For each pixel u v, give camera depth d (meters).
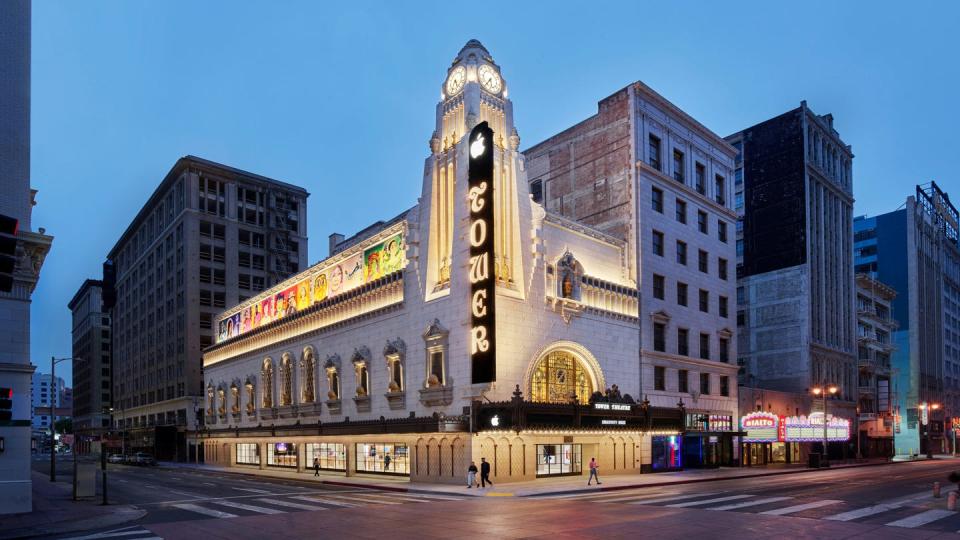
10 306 27.25
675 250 55.75
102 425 147.38
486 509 25.89
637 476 44.94
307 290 61.03
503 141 45.22
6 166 27.75
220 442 76.44
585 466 45.44
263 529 21.05
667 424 49.47
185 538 19.58
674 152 57.81
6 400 22.91
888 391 84.56
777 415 63.03
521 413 37.59
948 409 111.81
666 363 52.69
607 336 47.94
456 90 46.00
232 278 101.88
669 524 20.83
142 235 121.81
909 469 55.09
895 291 97.81
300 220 113.88
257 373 68.19
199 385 94.88
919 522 21.03
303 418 58.56
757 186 78.69
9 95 28.16
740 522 21.16
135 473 61.09
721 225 62.72
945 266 120.69
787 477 44.78
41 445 199.75
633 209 52.53
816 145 78.44
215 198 103.19
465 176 42.81
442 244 44.72
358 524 21.75
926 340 104.81
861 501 27.22
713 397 57.31
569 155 59.34
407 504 28.34
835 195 81.88
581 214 57.12
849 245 84.44
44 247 28.27
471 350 40.38
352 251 54.31
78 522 23.61
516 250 42.75
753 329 76.12
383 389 47.84
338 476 50.53
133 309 123.56
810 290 73.00
